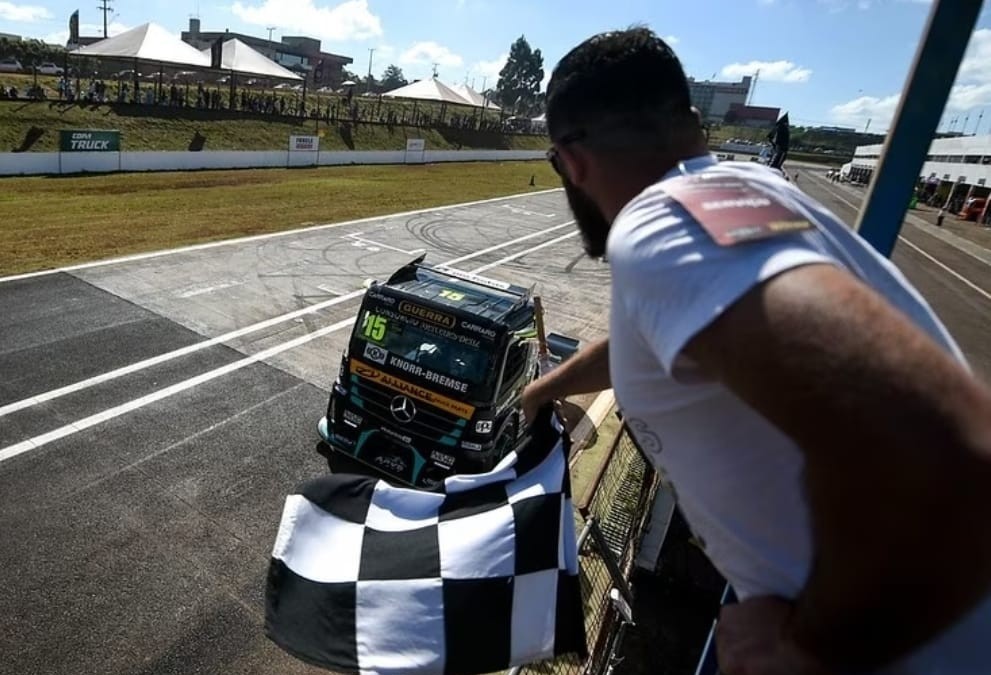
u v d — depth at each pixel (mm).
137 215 16734
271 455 6926
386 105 52875
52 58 47281
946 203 29031
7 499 5652
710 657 1562
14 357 8219
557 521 2107
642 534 6520
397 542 2141
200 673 4312
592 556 5297
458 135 49406
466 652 1995
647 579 7605
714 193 822
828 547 605
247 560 5371
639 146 1035
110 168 22500
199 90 32906
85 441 6695
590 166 1098
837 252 819
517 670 3754
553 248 19484
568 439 2238
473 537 2100
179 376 8414
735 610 887
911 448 525
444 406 6105
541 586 2055
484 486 2199
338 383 6777
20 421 6875
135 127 26891
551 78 1162
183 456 6691
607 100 1028
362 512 2221
